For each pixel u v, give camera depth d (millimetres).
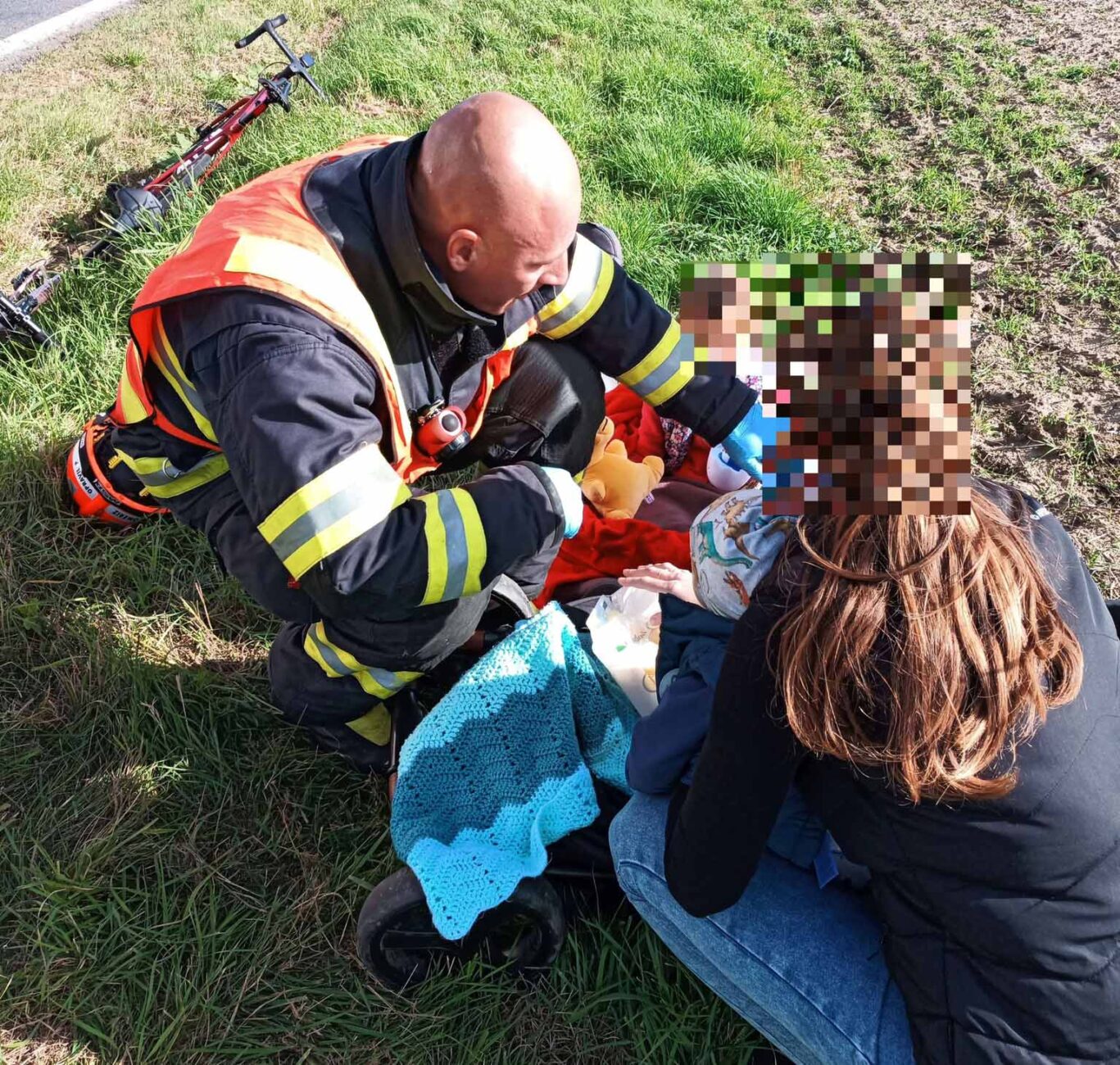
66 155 4375
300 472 1583
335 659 2082
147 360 1771
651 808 1797
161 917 2049
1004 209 4516
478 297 1781
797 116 5332
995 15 6820
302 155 4172
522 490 1857
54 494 2791
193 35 5773
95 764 2295
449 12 6090
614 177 4480
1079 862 1317
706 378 2361
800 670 1282
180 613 2613
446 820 1944
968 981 1379
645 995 1958
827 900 1679
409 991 1965
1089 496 3111
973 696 1244
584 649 2254
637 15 6309
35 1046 1867
